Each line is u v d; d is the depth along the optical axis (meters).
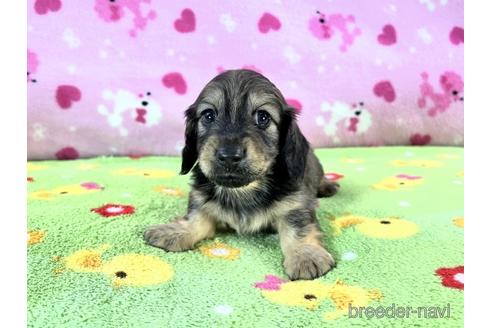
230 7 0.77
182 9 0.75
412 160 0.73
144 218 0.50
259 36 0.77
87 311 0.35
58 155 0.72
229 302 0.37
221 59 0.76
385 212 0.53
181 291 0.38
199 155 0.45
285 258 0.42
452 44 0.84
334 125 0.80
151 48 0.74
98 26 0.73
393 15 0.82
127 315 0.35
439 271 0.41
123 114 0.73
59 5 0.72
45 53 0.71
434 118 0.83
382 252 0.44
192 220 0.47
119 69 0.73
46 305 0.36
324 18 0.80
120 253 0.43
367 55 0.81
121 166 0.68
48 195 0.55
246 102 0.45
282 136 0.48
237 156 0.42
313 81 0.79
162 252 0.44
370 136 0.82
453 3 0.85
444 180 0.63
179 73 0.75
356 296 0.37
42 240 0.44
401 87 0.81
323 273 0.40
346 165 0.71
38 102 0.70
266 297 0.37
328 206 0.54
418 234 0.47
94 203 0.53
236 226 0.48
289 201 0.46
